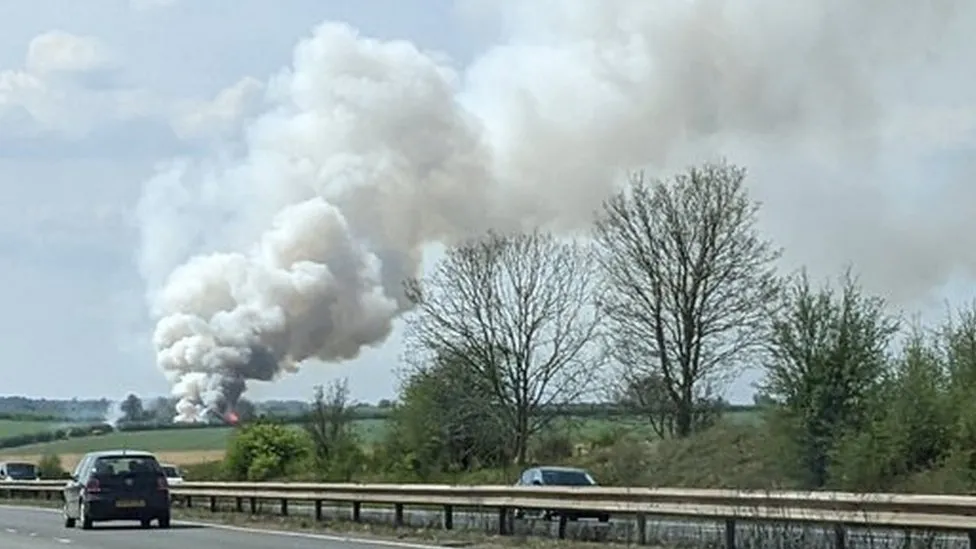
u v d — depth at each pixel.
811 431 44.03
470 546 27.22
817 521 22.89
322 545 27.92
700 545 24.80
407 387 63.81
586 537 27.38
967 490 36.53
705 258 56.62
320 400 69.12
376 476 61.75
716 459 44.50
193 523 39.38
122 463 36.81
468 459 63.25
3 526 39.38
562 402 61.56
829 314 45.28
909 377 41.47
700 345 56.53
